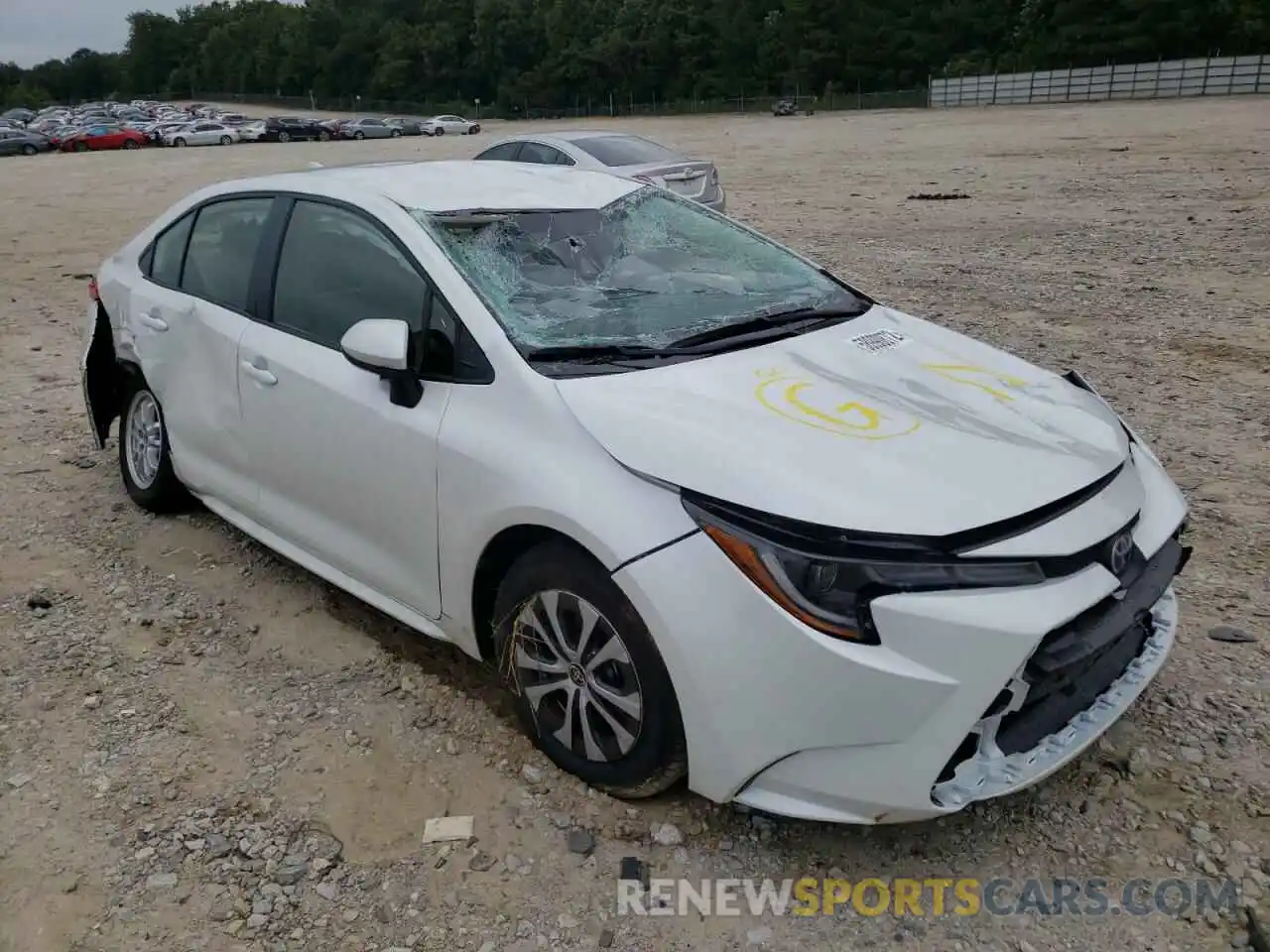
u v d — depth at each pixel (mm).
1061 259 11609
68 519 5105
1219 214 14289
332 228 3875
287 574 4523
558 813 3059
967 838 2949
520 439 3039
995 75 66938
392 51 115625
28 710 3572
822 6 87375
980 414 3119
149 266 4855
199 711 3570
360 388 3541
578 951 2619
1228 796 3068
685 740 2803
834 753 2588
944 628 2477
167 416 4660
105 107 111625
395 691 3674
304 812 3086
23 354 8516
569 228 3822
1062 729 2828
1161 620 3215
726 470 2688
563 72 101938
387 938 2660
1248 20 66688
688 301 3691
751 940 2643
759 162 29922
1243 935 2617
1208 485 5227
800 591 2555
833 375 3258
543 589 3037
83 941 2646
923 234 14031
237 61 136000
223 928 2688
